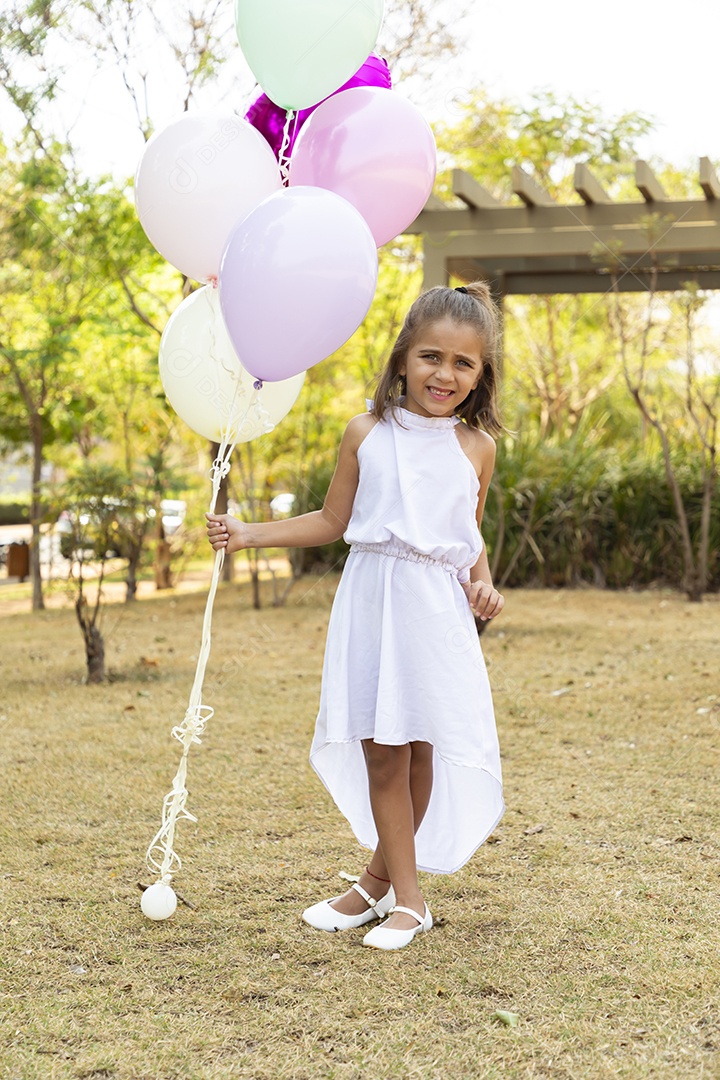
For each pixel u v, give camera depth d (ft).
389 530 7.59
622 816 10.67
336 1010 6.69
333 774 8.44
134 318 33.55
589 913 8.21
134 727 15.11
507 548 33.60
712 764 12.51
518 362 46.37
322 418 36.37
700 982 6.96
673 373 47.80
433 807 8.50
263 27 7.63
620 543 33.68
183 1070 5.98
